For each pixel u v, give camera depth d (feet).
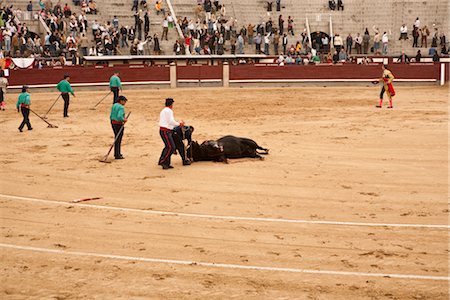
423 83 238.89
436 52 265.34
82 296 41.14
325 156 89.25
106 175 79.56
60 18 249.75
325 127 118.93
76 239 53.42
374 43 285.23
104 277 44.39
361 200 64.95
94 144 104.32
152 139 108.78
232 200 65.72
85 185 74.28
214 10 286.25
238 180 74.84
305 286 42.11
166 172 80.28
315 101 176.35
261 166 82.58
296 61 260.42
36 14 251.19
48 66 227.20
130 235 54.24
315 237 52.70
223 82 240.73
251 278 43.68
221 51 264.72
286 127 119.96
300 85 242.58
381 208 61.77
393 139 103.24
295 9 304.91
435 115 135.23
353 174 77.25
